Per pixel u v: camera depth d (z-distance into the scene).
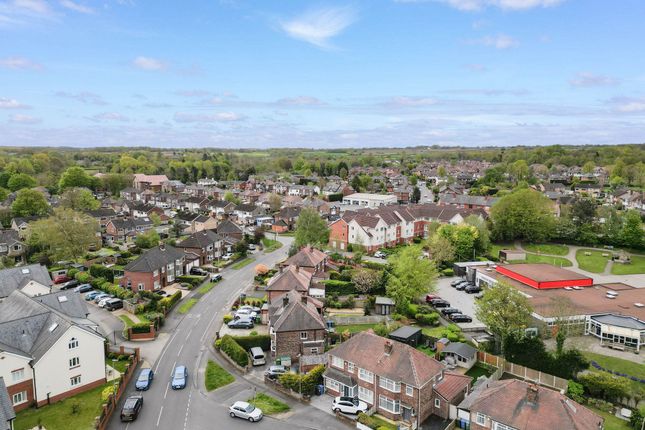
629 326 64.38
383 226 121.38
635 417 45.69
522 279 86.56
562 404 40.97
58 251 103.38
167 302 78.06
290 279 76.94
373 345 53.22
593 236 127.31
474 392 49.12
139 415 48.06
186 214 166.12
